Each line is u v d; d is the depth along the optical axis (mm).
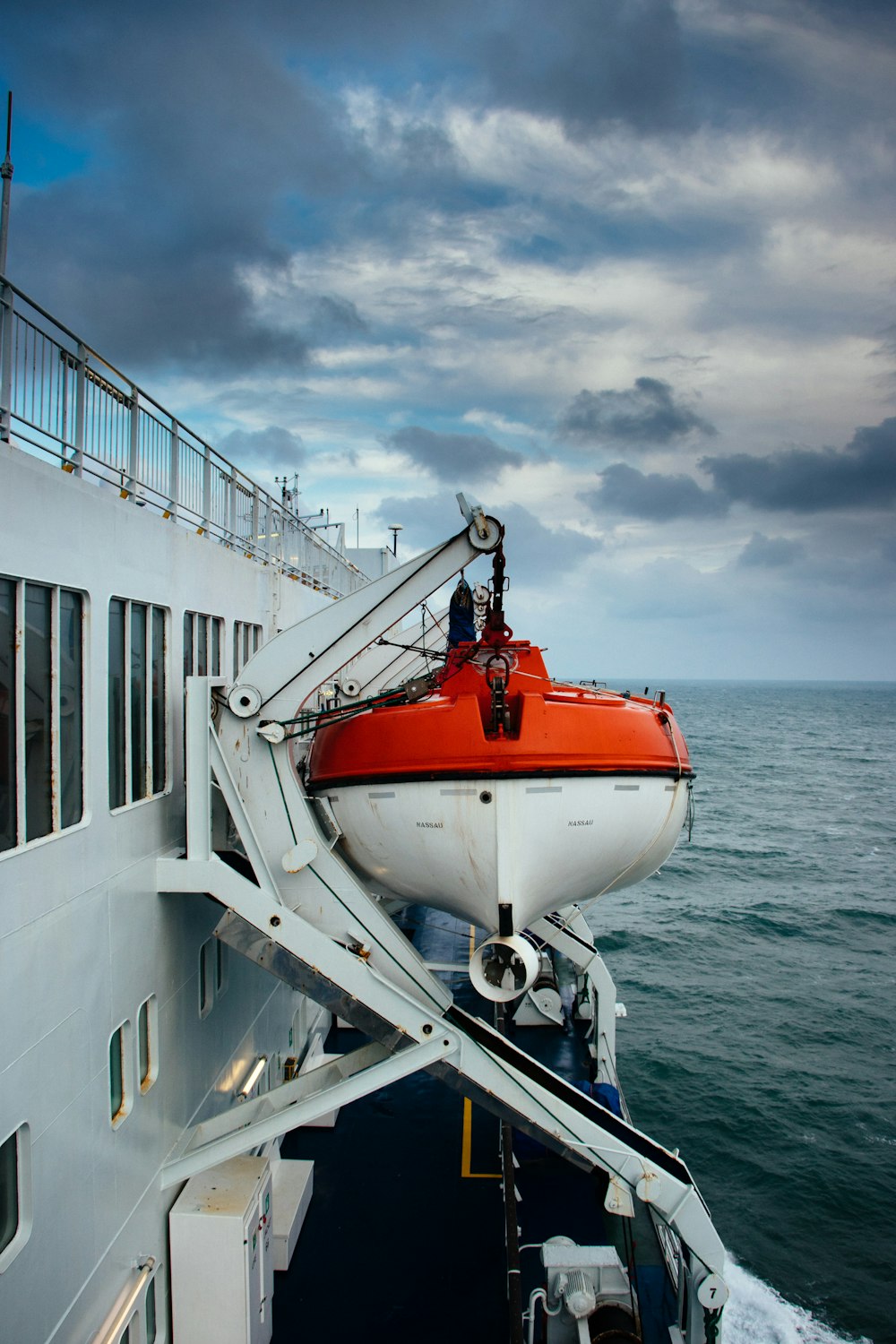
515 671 7465
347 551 27625
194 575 8250
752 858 50469
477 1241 9320
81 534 5723
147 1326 6844
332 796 7406
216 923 8703
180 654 7832
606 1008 12625
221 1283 7074
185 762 7914
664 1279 8945
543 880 6895
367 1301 8422
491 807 6566
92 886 5840
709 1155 18688
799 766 105062
